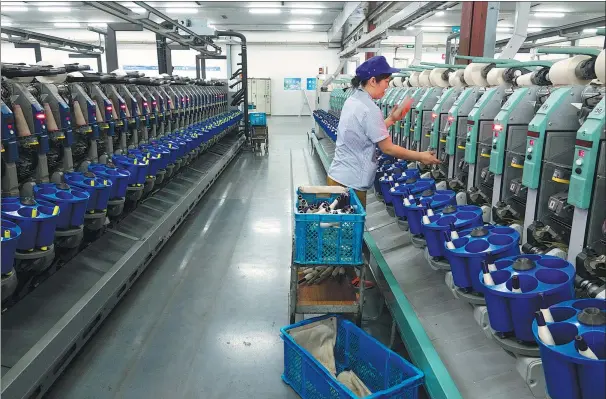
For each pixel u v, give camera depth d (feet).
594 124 7.21
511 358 7.68
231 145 36.63
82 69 13.62
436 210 10.33
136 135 17.80
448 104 13.83
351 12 32.60
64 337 8.95
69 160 12.87
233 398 8.96
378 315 11.98
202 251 16.53
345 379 8.95
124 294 12.55
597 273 7.13
